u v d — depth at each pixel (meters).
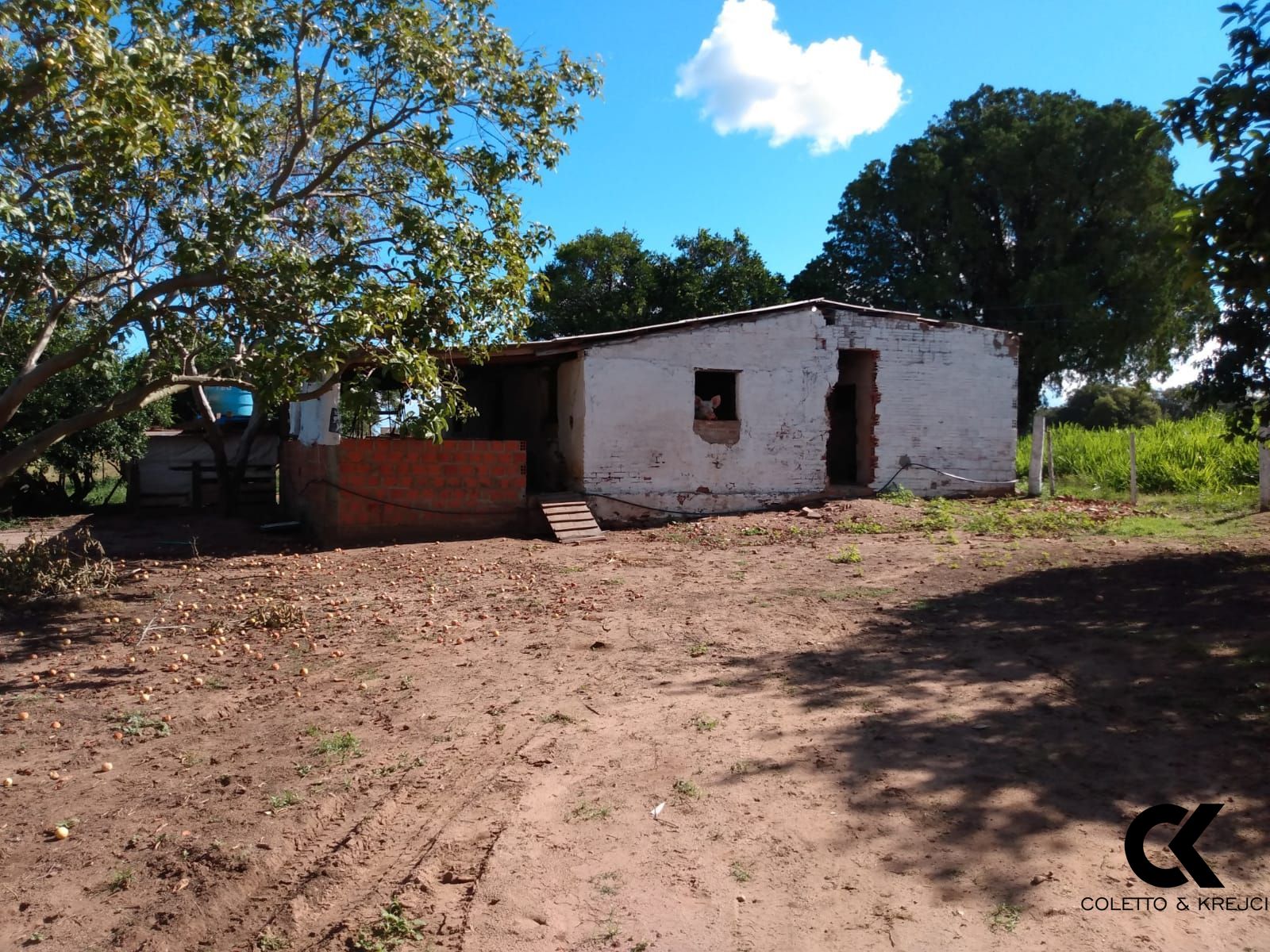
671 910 3.49
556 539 13.91
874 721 5.42
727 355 16.77
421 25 10.61
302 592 10.17
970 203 36.25
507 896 3.62
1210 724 5.12
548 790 4.63
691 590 9.93
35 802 4.68
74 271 9.74
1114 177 34.41
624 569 11.52
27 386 8.47
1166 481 19.78
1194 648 6.58
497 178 11.38
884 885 3.60
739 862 3.83
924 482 18.62
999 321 36.16
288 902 3.66
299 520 17.00
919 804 4.28
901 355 18.39
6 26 6.96
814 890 3.59
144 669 7.18
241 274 8.33
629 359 15.91
